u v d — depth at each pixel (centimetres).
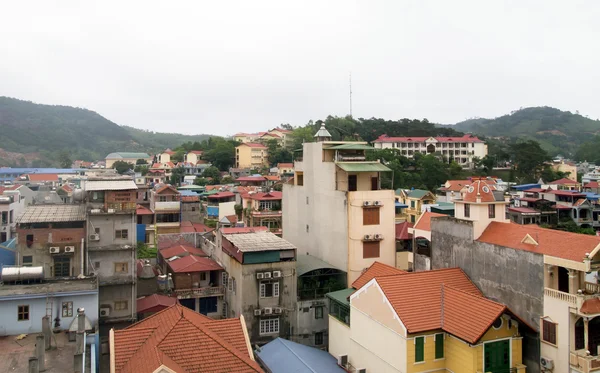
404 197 10050
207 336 2602
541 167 15688
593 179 14912
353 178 5116
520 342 3028
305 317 4534
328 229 5144
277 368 3681
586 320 2820
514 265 3322
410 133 19275
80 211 4622
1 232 6769
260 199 9456
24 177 13038
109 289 4262
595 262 2884
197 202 9612
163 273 5694
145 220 8306
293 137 17775
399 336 3042
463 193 3934
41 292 3375
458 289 3259
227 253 4888
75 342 3102
